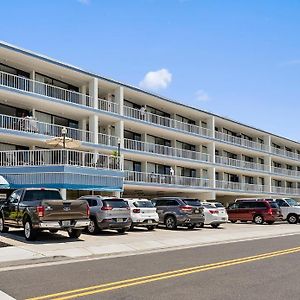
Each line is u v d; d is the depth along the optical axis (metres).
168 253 15.29
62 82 36.84
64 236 19.16
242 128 58.16
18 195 18.50
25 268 11.74
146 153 40.75
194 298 8.07
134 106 43.72
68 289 8.83
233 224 33.12
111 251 15.14
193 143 51.12
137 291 8.65
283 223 36.19
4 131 29.62
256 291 8.70
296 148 74.75
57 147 34.25
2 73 30.38
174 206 25.67
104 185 30.72
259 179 64.00
